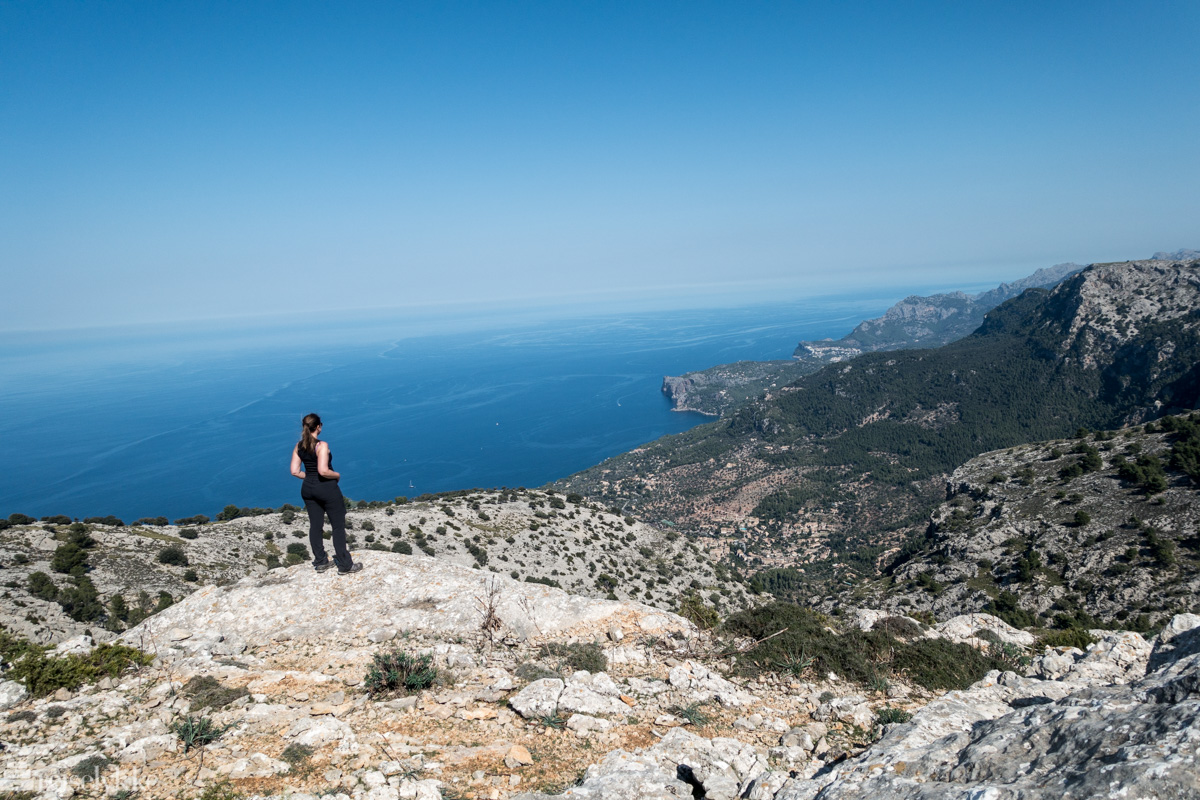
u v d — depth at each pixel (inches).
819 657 386.9
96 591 1729.8
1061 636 490.9
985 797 131.7
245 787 217.9
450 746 257.8
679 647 410.9
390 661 318.3
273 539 2450.8
